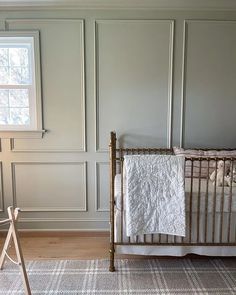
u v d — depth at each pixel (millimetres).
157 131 3160
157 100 3121
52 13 2986
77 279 2322
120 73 3078
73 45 3023
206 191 2379
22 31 2984
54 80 3066
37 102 3082
